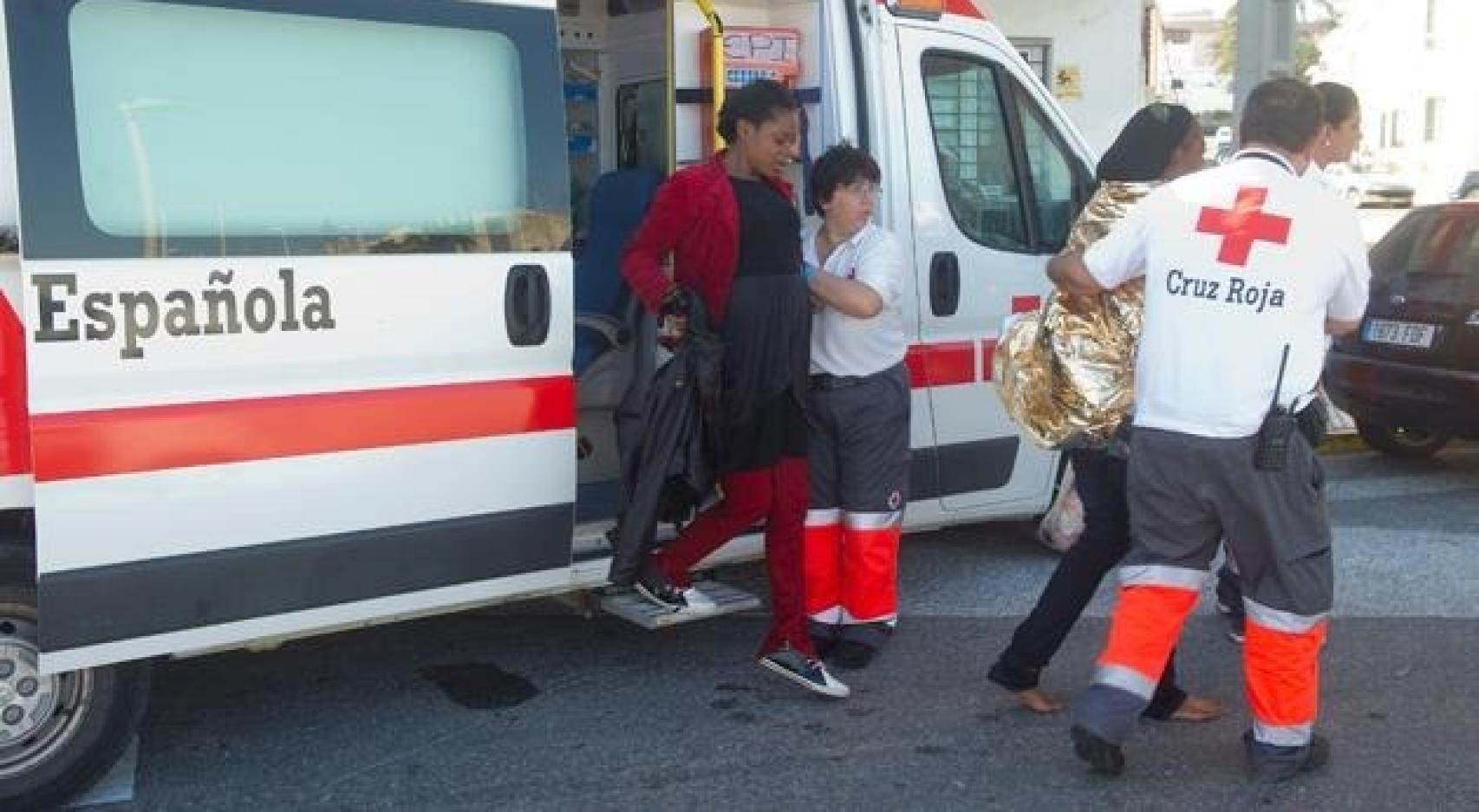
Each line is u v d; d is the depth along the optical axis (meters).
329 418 4.19
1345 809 4.21
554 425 4.61
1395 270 8.55
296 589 4.19
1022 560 6.73
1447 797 4.30
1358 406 8.66
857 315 4.87
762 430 4.69
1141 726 4.81
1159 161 4.55
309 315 4.15
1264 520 4.10
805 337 4.73
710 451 4.61
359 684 5.21
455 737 4.75
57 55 3.77
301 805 4.25
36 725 4.02
